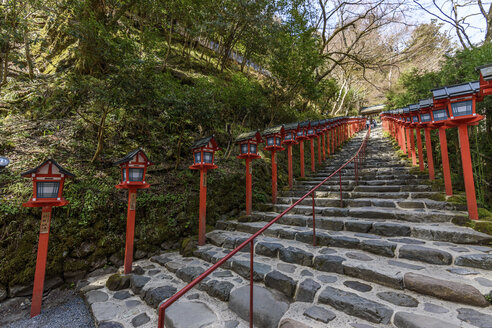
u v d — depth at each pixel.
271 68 7.16
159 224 4.02
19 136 3.92
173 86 4.80
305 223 3.90
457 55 6.17
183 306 2.29
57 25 5.77
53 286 2.91
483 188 4.11
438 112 3.37
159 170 4.64
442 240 2.80
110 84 3.46
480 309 1.72
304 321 1.87
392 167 6.36
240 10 6.75
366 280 2.28
